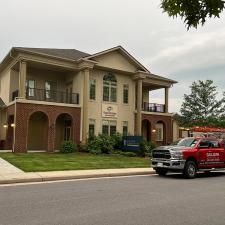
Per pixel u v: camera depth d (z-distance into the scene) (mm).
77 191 10609
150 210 7941
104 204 8555
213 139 17250
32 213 7418
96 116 29844
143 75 32062
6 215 7207
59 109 27281
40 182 12922
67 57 28562
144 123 35062
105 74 30859
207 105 44844
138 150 26922
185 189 11570
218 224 6746
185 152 15508
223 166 17109
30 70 29156
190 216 7406
